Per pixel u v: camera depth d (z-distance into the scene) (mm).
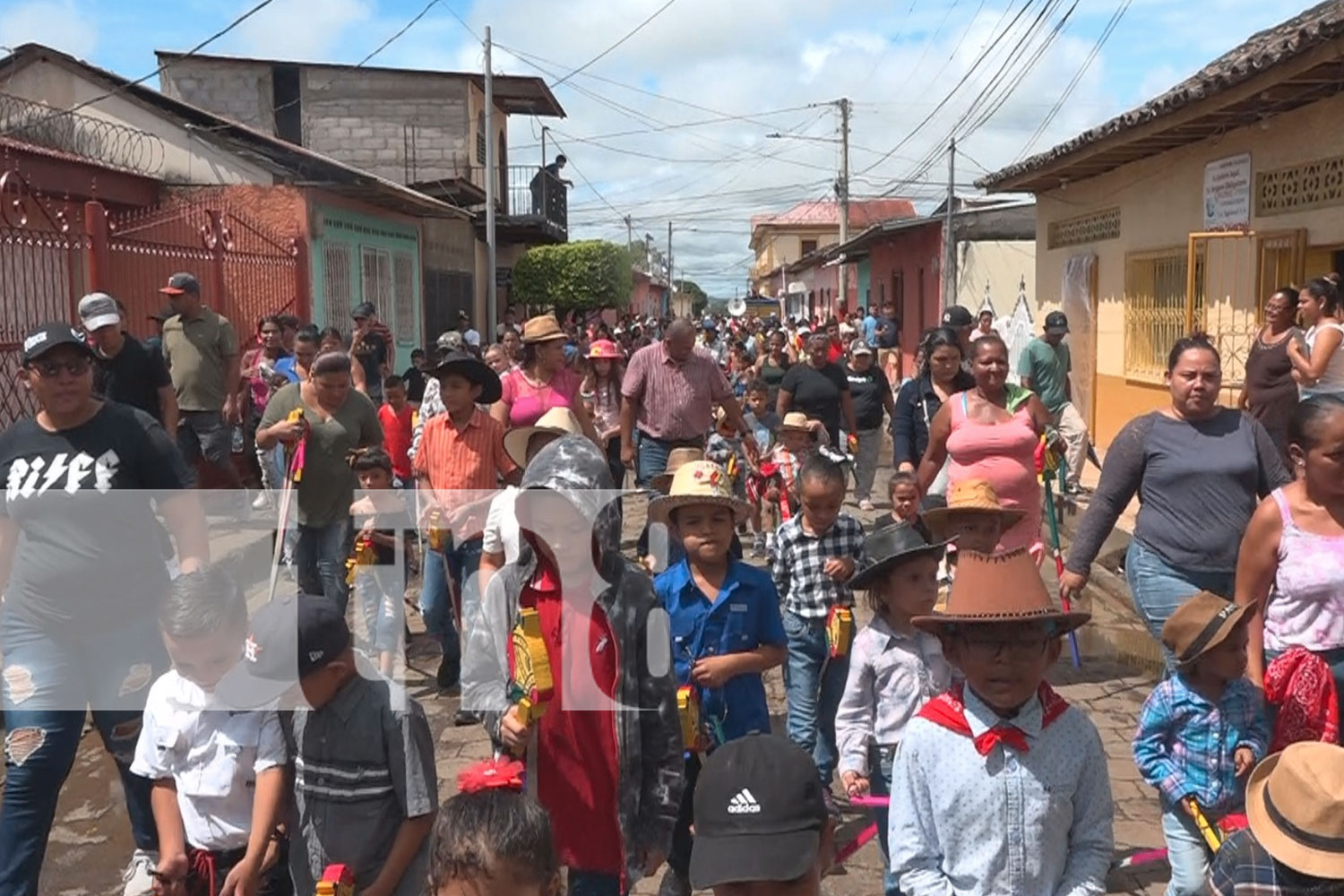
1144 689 6977
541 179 31844
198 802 3572
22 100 15047
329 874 3215
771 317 47844
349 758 3385
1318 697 3973
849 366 12625
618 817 3508
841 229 35844
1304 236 9570
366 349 14484
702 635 4301
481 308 29000
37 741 4285
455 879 2730
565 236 34250
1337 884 2818
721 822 2656
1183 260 12203
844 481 5051
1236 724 3760
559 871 3076
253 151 16812
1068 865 3016
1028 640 2953
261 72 27703
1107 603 8969
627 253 42844
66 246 11055
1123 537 11211
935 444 6547
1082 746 3025
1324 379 7977
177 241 13664
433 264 24641
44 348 4363
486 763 3068
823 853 2857
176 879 3559
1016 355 20828
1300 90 8961
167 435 4625
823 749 5062
